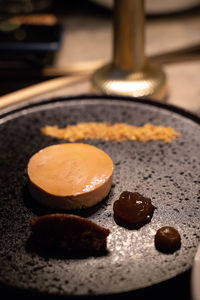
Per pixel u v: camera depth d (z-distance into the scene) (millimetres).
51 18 608
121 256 259
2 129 372
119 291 235
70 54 538
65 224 260
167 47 552
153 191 310
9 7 631
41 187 292
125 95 406
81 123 378
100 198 300
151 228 279
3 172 329
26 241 271
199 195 304
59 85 462
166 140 358
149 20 637
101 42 573
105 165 310
